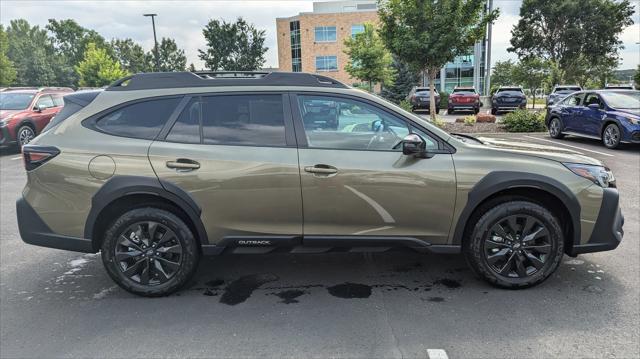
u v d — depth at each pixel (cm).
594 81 6038
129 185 359
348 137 371
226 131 372
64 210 367
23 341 312
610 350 295
